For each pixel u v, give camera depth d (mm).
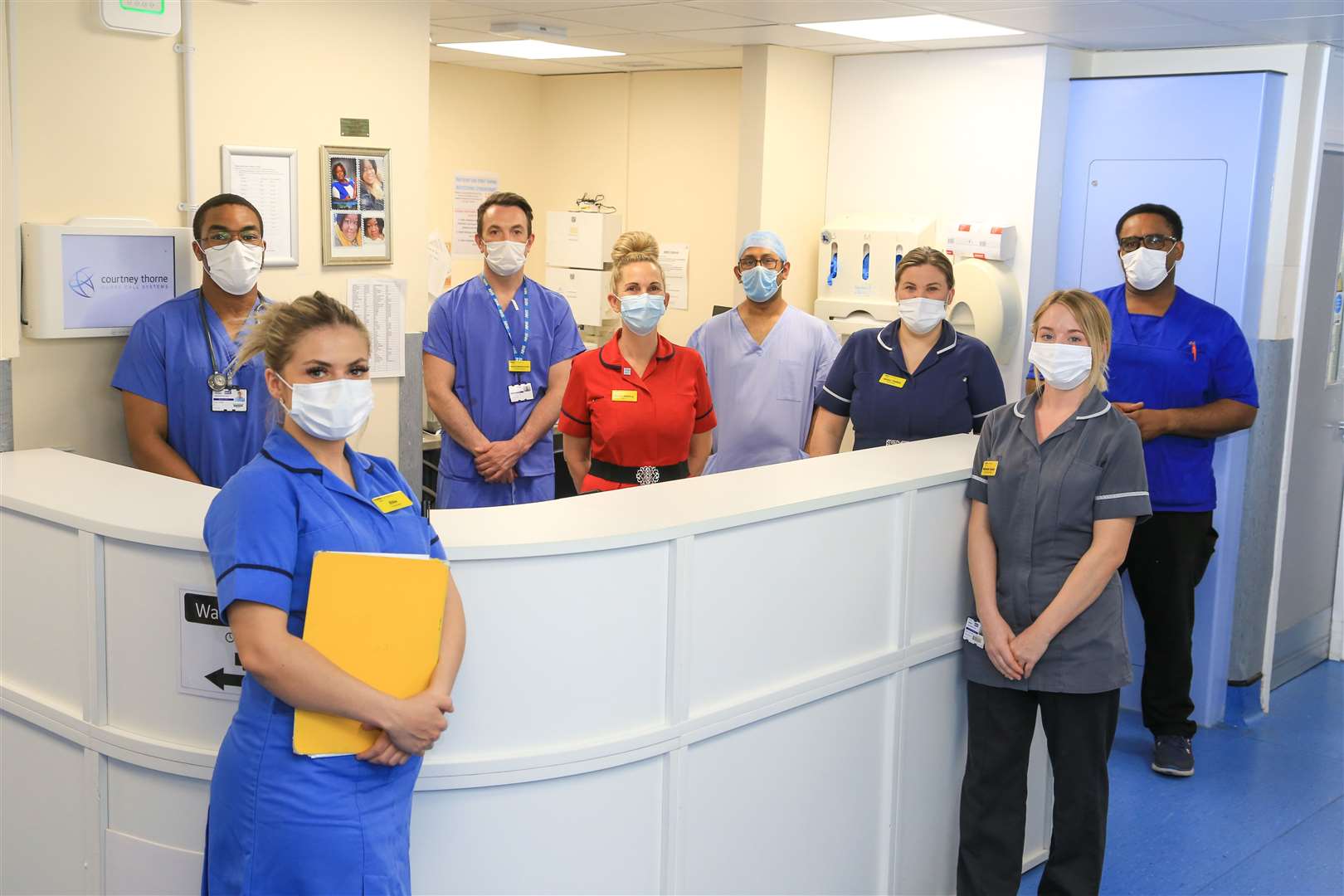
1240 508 4383
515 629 2070
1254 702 4629
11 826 2455
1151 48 4539
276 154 3662
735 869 2469
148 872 2209
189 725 2125
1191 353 3928
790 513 2430
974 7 3855
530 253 6859
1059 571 2715
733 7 4117
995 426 2852
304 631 1791
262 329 1867
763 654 2447
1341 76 4438
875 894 2855
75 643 2240
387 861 1828
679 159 6223
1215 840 3518
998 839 2869
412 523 1944
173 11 3293
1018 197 4746
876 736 2781
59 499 2279
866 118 5238
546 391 3973
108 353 3305
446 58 5996
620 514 2277
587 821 2189
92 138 3230
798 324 3896
